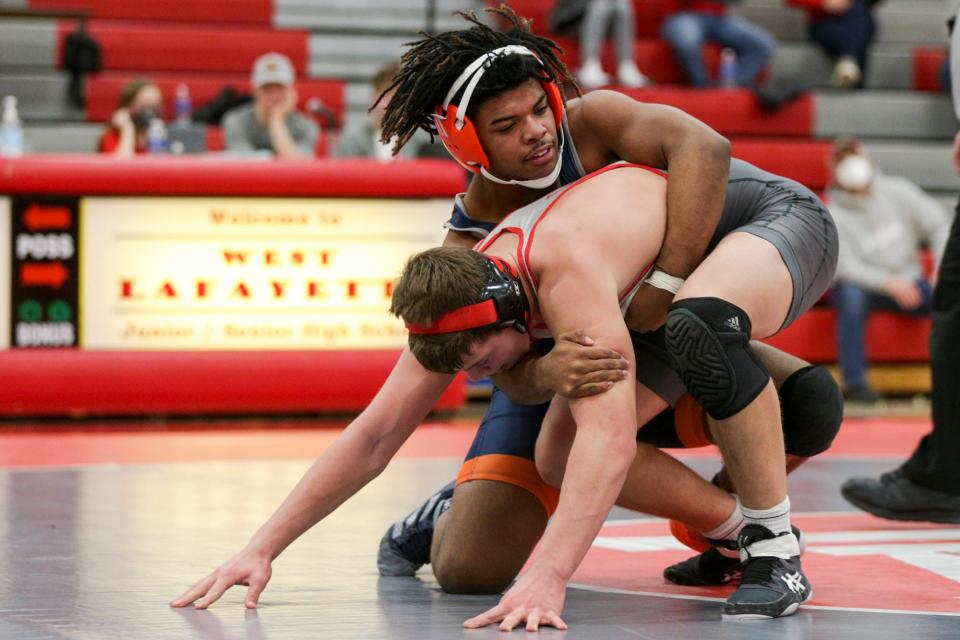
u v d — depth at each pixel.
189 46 26.47
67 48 25.00
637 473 6.93
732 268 6.48
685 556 8.59
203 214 17.06
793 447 7.68
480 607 6.74
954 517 9.64
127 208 16.91
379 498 11.24
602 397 6.04
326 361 17.25
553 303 6.19
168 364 16.92
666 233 6.62
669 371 6.89
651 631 5.94
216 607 6.70
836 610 6.54
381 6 28.39
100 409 16.89
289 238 17.25
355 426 6.93
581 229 6.32
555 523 6.07
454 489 7.68
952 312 9.55
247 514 10.28
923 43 30.38
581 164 6.91
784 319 6.71
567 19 25.88
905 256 20.75
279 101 20.28
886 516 9.85
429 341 6.14
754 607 6.23
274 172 17.09
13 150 17.78
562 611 6.53
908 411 19.75
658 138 6.75
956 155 9.73
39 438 16.03
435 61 6.52
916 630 5.97
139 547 8.68
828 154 25.39
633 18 27.34
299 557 8.44
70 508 10.58
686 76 27.39
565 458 6.84
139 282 16.98
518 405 7.56
